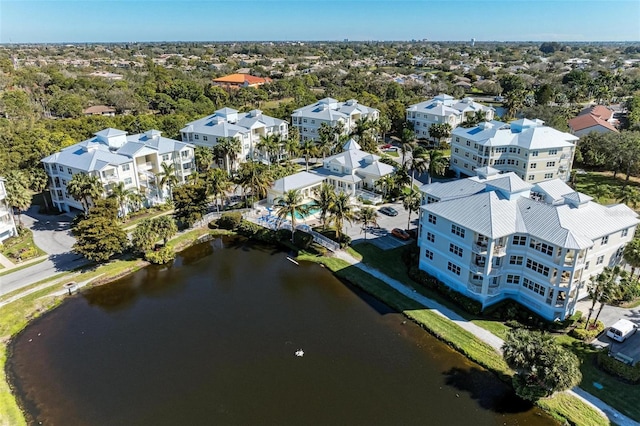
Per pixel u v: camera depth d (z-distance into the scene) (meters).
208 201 83.06
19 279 59.09
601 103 172.12
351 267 61.91
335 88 187.50
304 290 57.78
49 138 103.38
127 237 67.56
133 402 39.16
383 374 42.31
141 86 175.88
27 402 39.34
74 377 42.34
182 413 37.94
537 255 47.25
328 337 47.97
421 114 130.12
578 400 38.00
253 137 108.94
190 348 46.53
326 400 39.22
